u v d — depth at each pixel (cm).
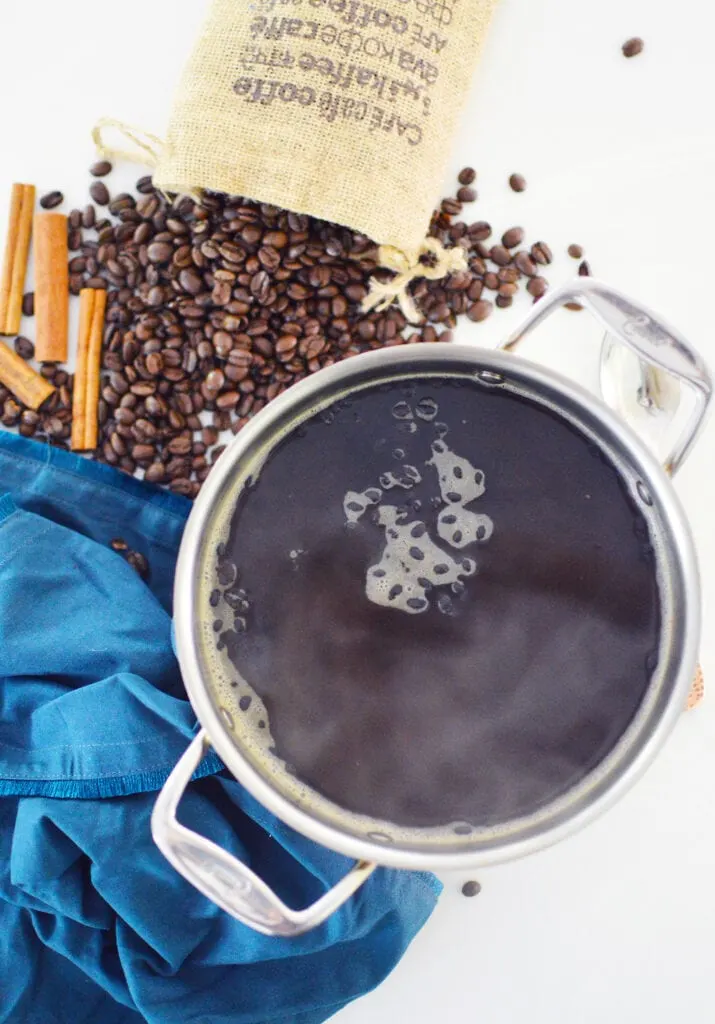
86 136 85
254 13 79
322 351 84
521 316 85
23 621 80
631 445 66
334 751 67
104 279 85
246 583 67
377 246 83
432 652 67
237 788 79
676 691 66
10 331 85
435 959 85
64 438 86
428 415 68
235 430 85
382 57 78
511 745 67
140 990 78
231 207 83
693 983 85
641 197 85
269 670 67
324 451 68
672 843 85
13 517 81
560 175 85
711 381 68
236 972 80
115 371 85
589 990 85
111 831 78
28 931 80
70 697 79
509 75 85
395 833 66
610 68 85
